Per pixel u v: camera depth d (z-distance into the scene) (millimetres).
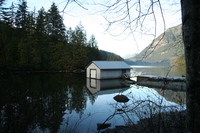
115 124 5414
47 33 34250
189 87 1147
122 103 7582
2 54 1687
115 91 12594
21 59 24875
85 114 6527
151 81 15586
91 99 9547
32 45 29625
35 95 3350
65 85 14961
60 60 33938
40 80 17672
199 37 1085
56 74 27781
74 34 39000
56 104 5762
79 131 4840
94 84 16938
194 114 1103
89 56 43812
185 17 1188
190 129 1142
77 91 12125
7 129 2092
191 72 1124
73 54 37094
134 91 10641
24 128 2225
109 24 2086
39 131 4250
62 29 35031
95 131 4922
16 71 24250
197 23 1103
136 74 23969
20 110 2330
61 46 34750
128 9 1932
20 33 24219
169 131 2279
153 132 2188
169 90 12203
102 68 22062
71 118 5973
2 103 2266
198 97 1085
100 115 6484
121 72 24500
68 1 1626
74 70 37125
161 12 1812
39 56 29656
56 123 5031
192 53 1120
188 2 1162
